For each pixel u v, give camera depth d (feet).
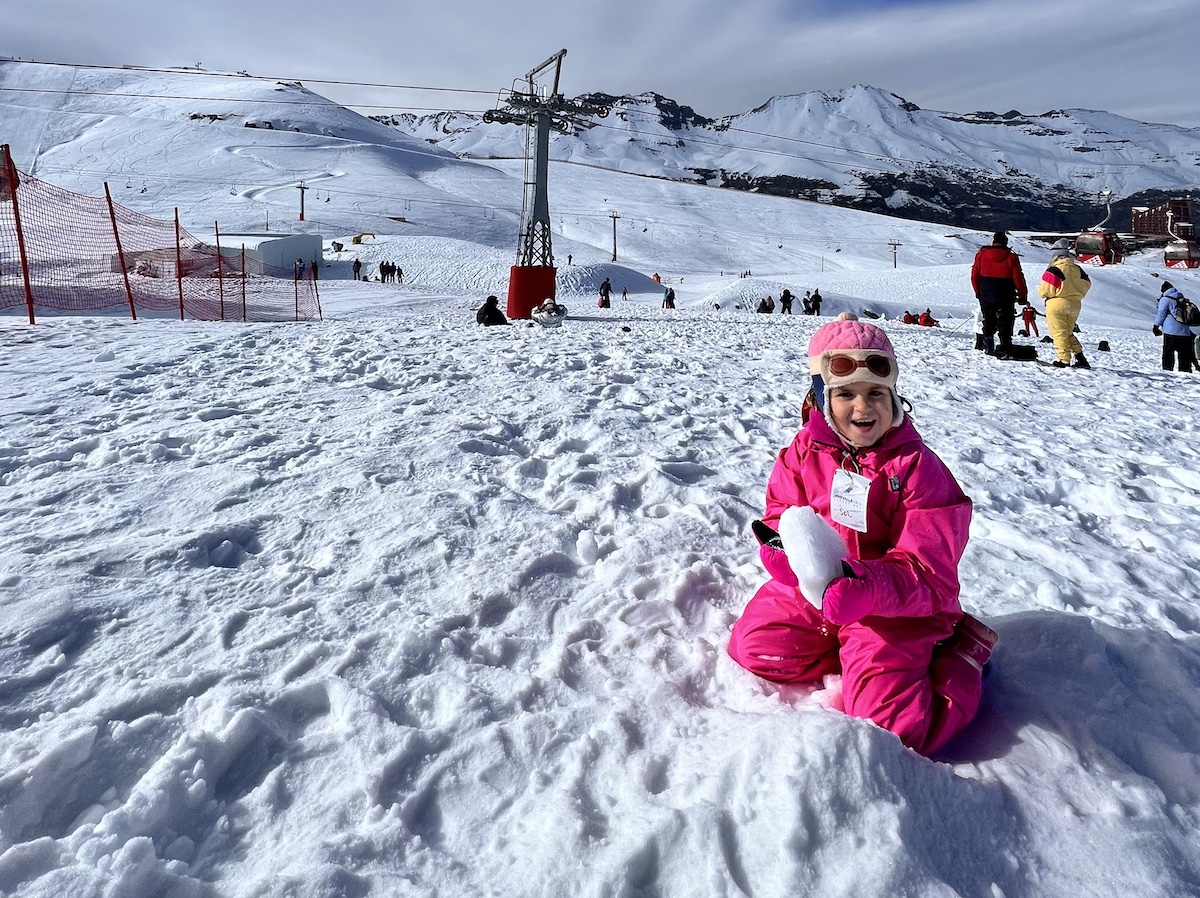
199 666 7.78
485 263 217.36
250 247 175.83
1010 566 10.88
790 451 8.14
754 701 7.52
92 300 71.97
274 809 6.03
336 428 16.94
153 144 539.70
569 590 9.91
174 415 17.63
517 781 6.40
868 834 5.25
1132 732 6.89
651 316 77.30
